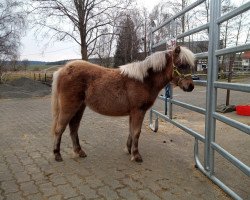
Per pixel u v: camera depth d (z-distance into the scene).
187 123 8.23
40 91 21.83
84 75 4.90
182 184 3.98
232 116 9.05
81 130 7.38
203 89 20.52
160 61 4.76
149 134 6.91
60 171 4.53
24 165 4.81
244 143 6.03
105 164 4.82
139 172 4.45
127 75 4.88
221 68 8.88
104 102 4.93
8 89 22.08
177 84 4.70
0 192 3.81
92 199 3.59
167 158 5.11
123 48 35.19
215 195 3.63
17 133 7.22
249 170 3.02
